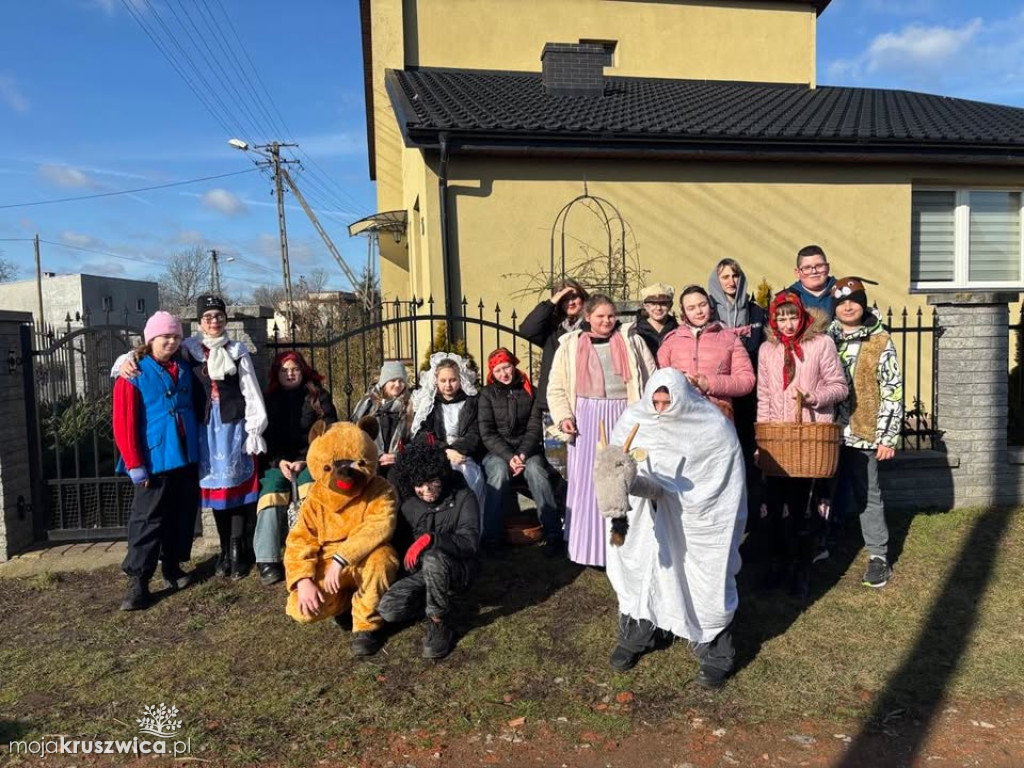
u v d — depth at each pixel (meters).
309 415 4.83
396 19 11.62
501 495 4.95
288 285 30.73
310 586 3.68
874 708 3.22
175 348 4.48
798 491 4.22
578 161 8.12
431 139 7.47
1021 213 9.38
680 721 3.14
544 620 4.11
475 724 3.14
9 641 4.02
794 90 12.11
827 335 4.36
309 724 3.17
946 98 12.30
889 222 8.78
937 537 5.19
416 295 10.36
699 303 4.32
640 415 3.41
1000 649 3.70
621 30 12.17
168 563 4.59
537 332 5.12
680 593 3.36
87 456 5.92
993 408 5.79
